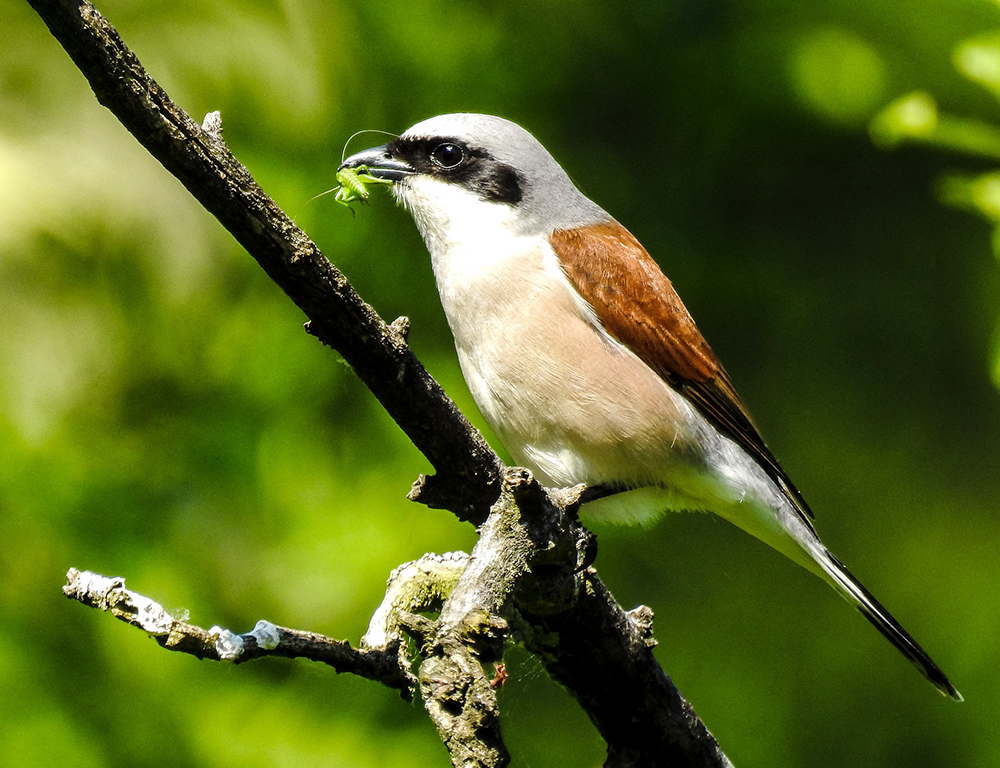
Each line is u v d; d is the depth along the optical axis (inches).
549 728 397.1
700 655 415.5
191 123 168.6
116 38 160.7
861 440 437.1
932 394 435.5
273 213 175.5
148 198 341.7
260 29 361.1
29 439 333.4
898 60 419.5
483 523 208.2
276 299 366.6
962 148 341.1
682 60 421.1
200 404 360.2
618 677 236.8
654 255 414.9
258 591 346.6
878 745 416.2
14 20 344.5
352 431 369.7
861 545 443.2
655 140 423.5
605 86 421.7
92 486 339.9
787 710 414.6
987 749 418.9
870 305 426.3
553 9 414.6
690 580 422.9
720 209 422.3
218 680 338.3
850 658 426.9
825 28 416.2
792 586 430.9
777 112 425.7
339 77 374.3
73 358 339.6
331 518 355.3
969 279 429.7
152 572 337.1
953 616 437.7
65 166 335.3
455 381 382.6
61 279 339.3
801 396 428.8
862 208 429.7
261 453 358.3
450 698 155.3
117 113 165.6
